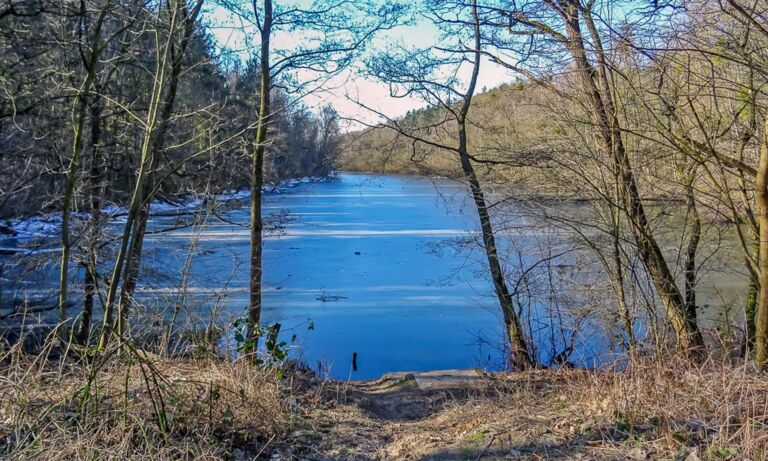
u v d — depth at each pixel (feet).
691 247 27.76
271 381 20.72
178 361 20.71
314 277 61.05
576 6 22.29
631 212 25.46
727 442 12.89
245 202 35.53
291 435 17.22
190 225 32.32
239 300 41.57
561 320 33.04
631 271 26.25
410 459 15.47
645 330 27.30
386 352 39.60
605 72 24.61
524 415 17.61
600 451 14.06
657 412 15.03
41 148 34.65
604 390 17.39
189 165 31.32
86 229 30.89
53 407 14.47
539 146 28.35
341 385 26.99
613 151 24.91
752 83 20.31
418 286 57.11
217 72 33.24
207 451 13.94
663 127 21.56
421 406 25.64
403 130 35.96
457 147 37.14
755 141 24.50
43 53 32.48
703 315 32.17
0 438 13.83
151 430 14.67
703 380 15.83
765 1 19.85
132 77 35.94
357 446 16.87
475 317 47.50
